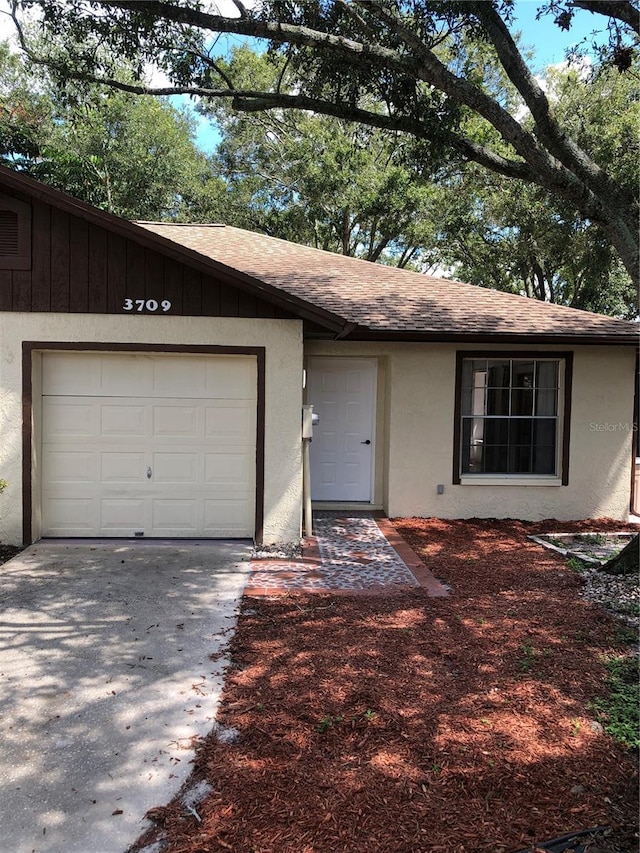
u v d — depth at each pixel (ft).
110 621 17.06
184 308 24.22
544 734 11.59
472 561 24.11
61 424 24.93
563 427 32.40
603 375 32.45
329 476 33.65
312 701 12.72
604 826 9.18
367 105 54.24
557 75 66.18
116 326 24.09
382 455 33.47
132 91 24.99
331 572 22.22
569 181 20.86
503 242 79.82
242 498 25.64
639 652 15.28
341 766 10.54
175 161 79.87
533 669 14.30
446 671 14.17
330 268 38.17
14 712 12.37
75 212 23.12
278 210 88.48
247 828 9.11
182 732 11.66
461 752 10.96
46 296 23.81
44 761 10.78
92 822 9.31
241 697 12.93
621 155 50.01
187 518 25.53
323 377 33.27
